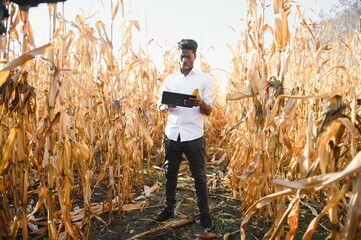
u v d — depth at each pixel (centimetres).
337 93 140
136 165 363
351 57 433
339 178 93
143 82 399
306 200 302
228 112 420
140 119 359
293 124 318
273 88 222
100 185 371
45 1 121
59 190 189
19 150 195
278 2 216
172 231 257
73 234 196
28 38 199
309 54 328
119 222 276
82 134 270
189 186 377
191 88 258
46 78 344
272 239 145
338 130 133
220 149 516
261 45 235
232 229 260
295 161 257
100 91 265
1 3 122
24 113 193
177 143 262
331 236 136
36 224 234
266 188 232
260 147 228
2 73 150
